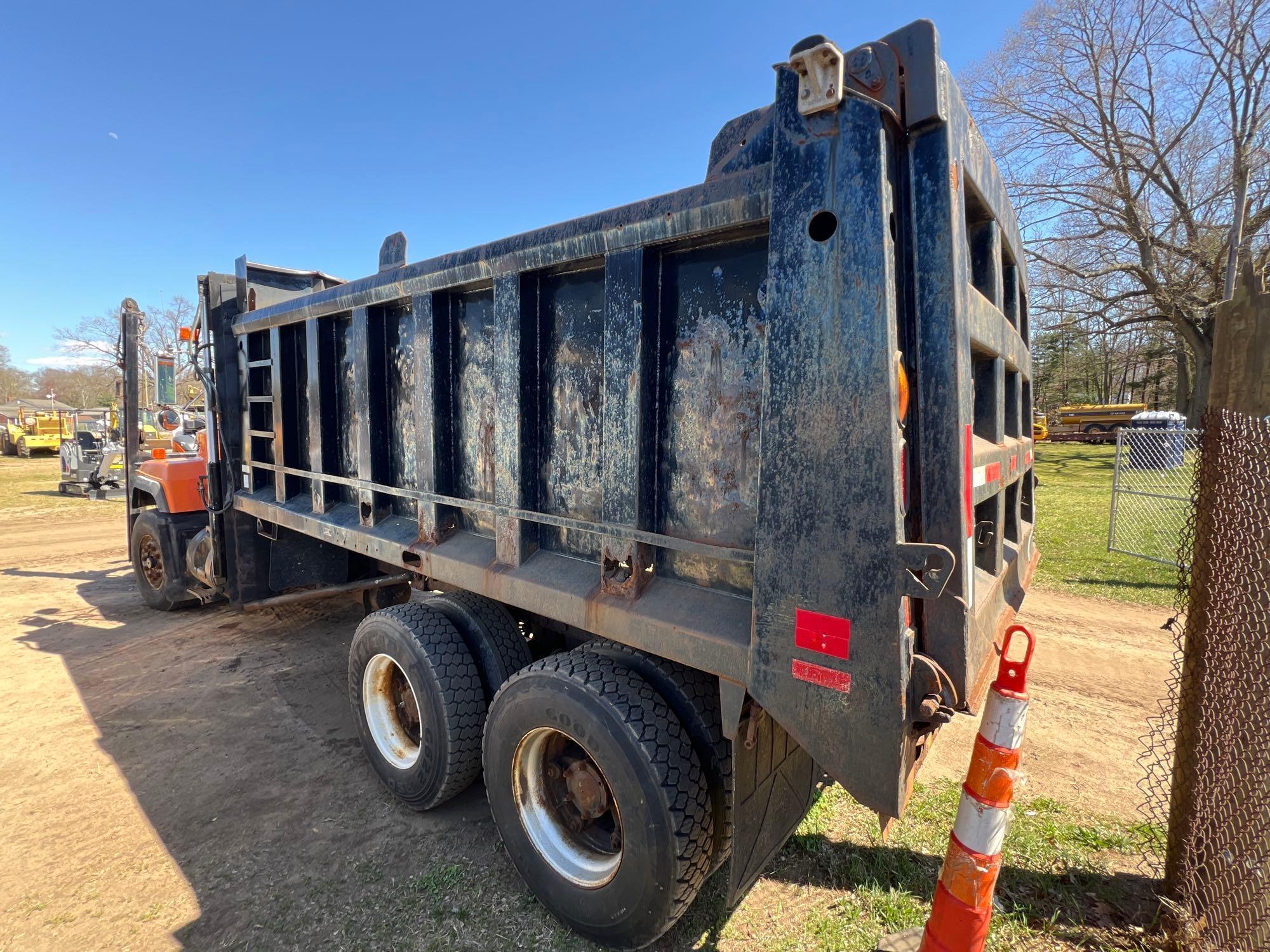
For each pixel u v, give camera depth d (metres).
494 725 2.56
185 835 3.09
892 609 1.57
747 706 2.06
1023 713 1.83
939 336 1.62
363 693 3.33
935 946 1.90
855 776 1.66
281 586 4.94
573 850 2.45
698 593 2.06
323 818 3.21
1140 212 24.78
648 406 2.11
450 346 2.90
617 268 2.13
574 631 2.97
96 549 10.22
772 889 2.65
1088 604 6.61
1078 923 2.49
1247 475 2.20
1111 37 23.02
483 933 2.48
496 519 2.64
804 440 1.69
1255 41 21.09
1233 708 2.24
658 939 2.38
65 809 3.31
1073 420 37.41
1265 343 2.15
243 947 2.44
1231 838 2.22
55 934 2.51
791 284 1.69
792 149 1.68
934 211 1.62
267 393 4.55
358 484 3.41
